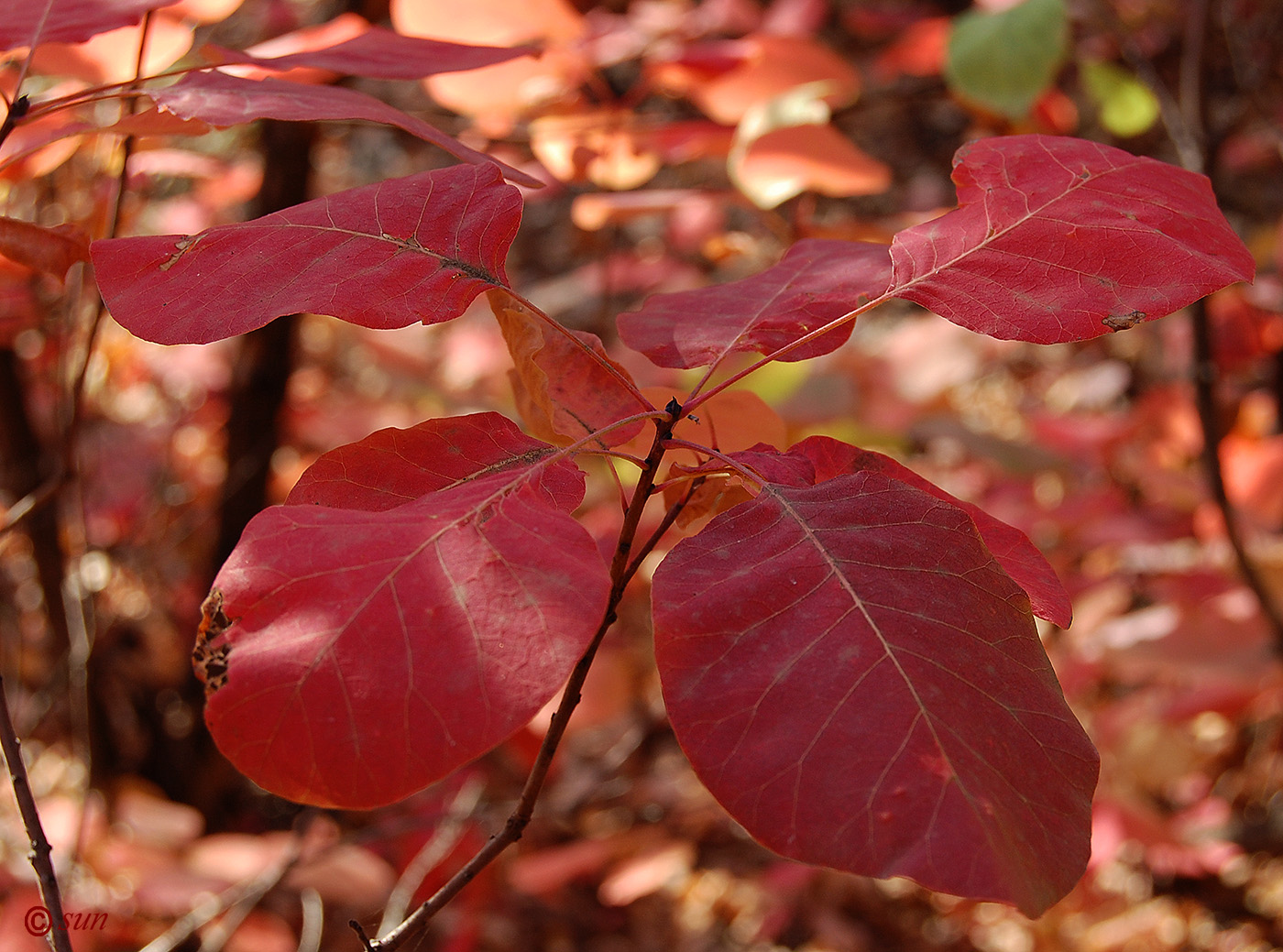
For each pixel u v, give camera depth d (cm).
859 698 31
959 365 129
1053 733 31
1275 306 107
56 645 99
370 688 30
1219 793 117
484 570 31
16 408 93
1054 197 36
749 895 126
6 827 88
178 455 125
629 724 137
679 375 94
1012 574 36
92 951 72
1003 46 69
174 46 48
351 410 132
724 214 123
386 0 87
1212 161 89
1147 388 150
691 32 96
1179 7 110
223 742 30
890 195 214
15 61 46
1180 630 95
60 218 80
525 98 75
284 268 34
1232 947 108
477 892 94
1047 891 29
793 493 33
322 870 85
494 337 137
